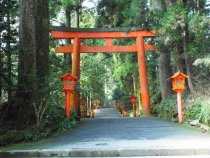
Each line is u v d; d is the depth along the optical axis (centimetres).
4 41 739
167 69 1382
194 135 647
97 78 2234
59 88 886
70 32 1479
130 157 471
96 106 2908
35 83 747
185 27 915
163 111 1188
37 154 489
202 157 455
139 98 1920
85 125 894
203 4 948
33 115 754
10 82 731
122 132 726
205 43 942
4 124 726
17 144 584
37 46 927
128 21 1232
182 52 998
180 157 461
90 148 501
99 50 1500
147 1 1085
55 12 1842
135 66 1792
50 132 732
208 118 733
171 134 670
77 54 1460
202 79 999
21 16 801
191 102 960
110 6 1502
